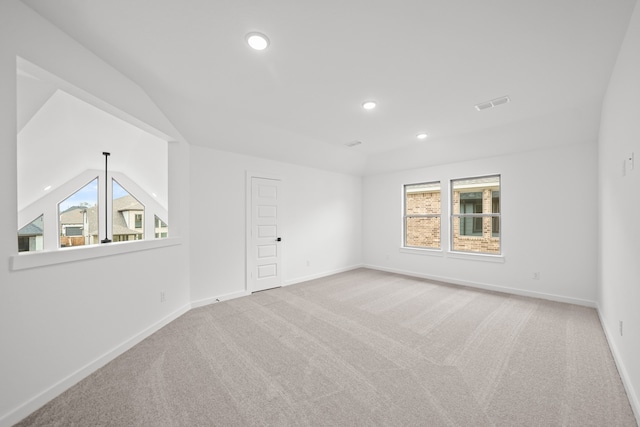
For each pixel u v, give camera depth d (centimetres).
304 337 247
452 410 151
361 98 265
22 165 375
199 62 203
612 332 226
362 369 194
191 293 330
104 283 205
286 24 160
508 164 392
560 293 349
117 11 149
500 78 224
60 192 529
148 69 212
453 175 454
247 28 164
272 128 354
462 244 512
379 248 568
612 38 172
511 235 389
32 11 148
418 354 215
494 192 480
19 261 144
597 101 265
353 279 483
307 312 313
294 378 183
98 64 194
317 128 356
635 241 159
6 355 140
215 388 172
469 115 307
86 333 188
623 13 150
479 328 266
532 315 299
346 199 563
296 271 463
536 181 368
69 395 165
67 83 172
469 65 205
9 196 141
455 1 141
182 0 140
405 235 540
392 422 142
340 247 548
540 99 264
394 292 397
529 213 373
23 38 144
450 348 225
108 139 383
